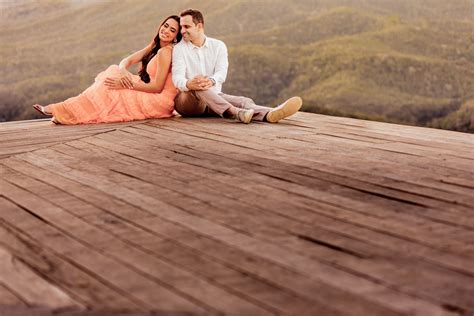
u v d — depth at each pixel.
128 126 4.69
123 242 2.27
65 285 1.92
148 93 5.02
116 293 1.86
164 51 4.96
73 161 3.57
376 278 1.94
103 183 3.07
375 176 3.19
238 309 1.75
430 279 1.94
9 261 2.11
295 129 4.59
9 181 3.14
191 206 2.68
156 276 1.97
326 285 1.90
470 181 3.11
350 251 2.16
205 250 2.18
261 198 2.80
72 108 4.89
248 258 2.10
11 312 1.75
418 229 2.39
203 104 5.08
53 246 2.24
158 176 3.20
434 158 3.64
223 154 3.70
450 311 1.73
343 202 2.73
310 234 2.33
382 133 4.48
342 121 5.04
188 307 1.76
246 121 4.78
